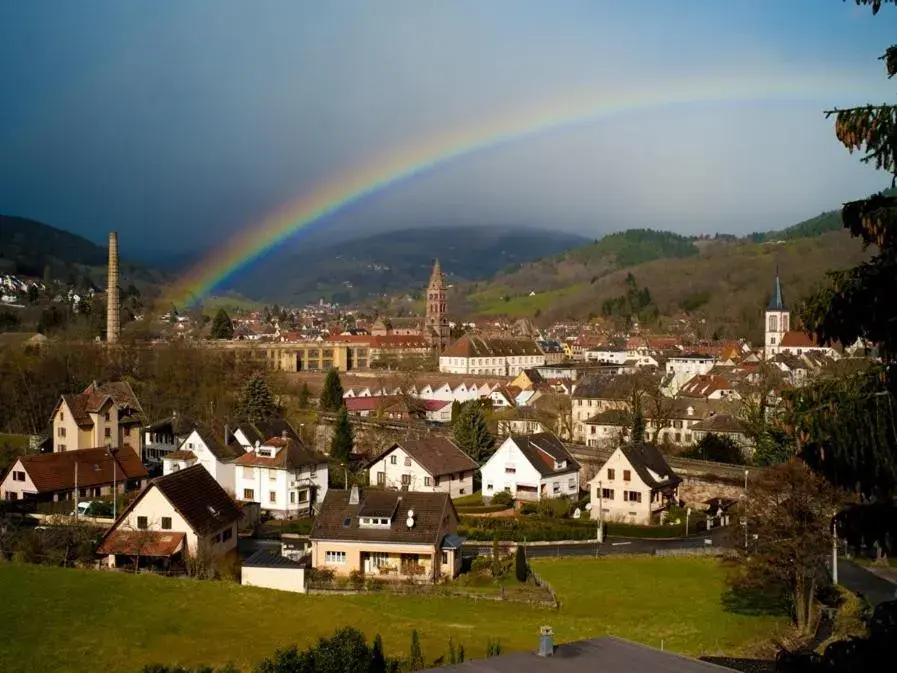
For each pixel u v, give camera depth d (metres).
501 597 74.31
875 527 27.33
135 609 62.94
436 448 126.81
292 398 194.88
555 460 124.19
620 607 71.81
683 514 109.88
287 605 65.31
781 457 119.31
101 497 112.62
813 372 177.50
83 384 174.25
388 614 64.69
